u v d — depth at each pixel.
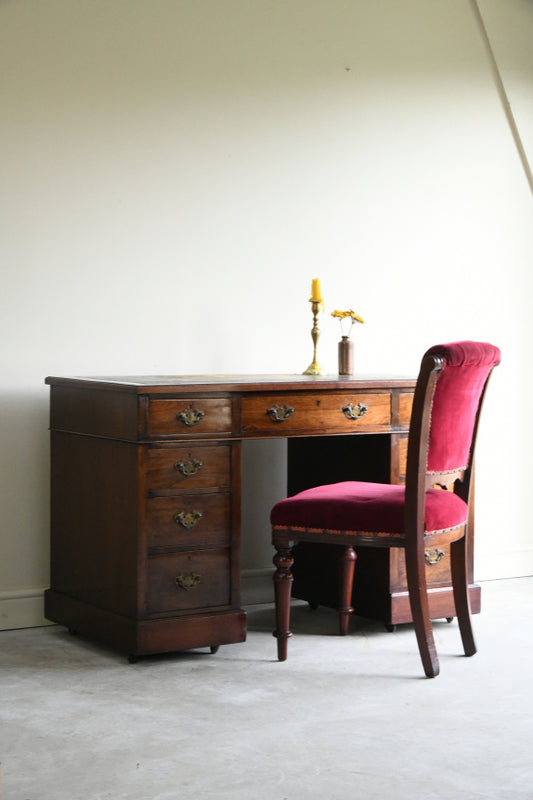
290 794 2.24
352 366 3.89
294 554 3.97
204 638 3.22
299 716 2.73
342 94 4.14
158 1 3.77
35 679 3.02
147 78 3.77
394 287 4.28
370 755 2.46
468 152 4.41
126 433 3.14
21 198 3.58
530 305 4.55
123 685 2.97
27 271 3.60
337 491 3.27
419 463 3.01
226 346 3.96
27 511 3.64
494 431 4.51
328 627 3.66
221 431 3.22
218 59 3.89
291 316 4.08
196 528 3.20
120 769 2.37
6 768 2.37
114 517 3.22
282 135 4.02
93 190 3.70
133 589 3.13
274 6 3.99
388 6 4.22
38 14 3.58
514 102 4.47
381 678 3.06
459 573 3.29
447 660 3.25
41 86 3.59
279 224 4.04
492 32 4.41
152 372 3.82
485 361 3.13
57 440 3.54
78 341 3.69
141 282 3.79
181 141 3.84
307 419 3.36
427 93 4.32
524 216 4.54
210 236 3.91
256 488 4.03
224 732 2.61
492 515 4.52
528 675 3.10
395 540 3.09
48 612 3.59
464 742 2.55
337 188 4.14
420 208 4.32
